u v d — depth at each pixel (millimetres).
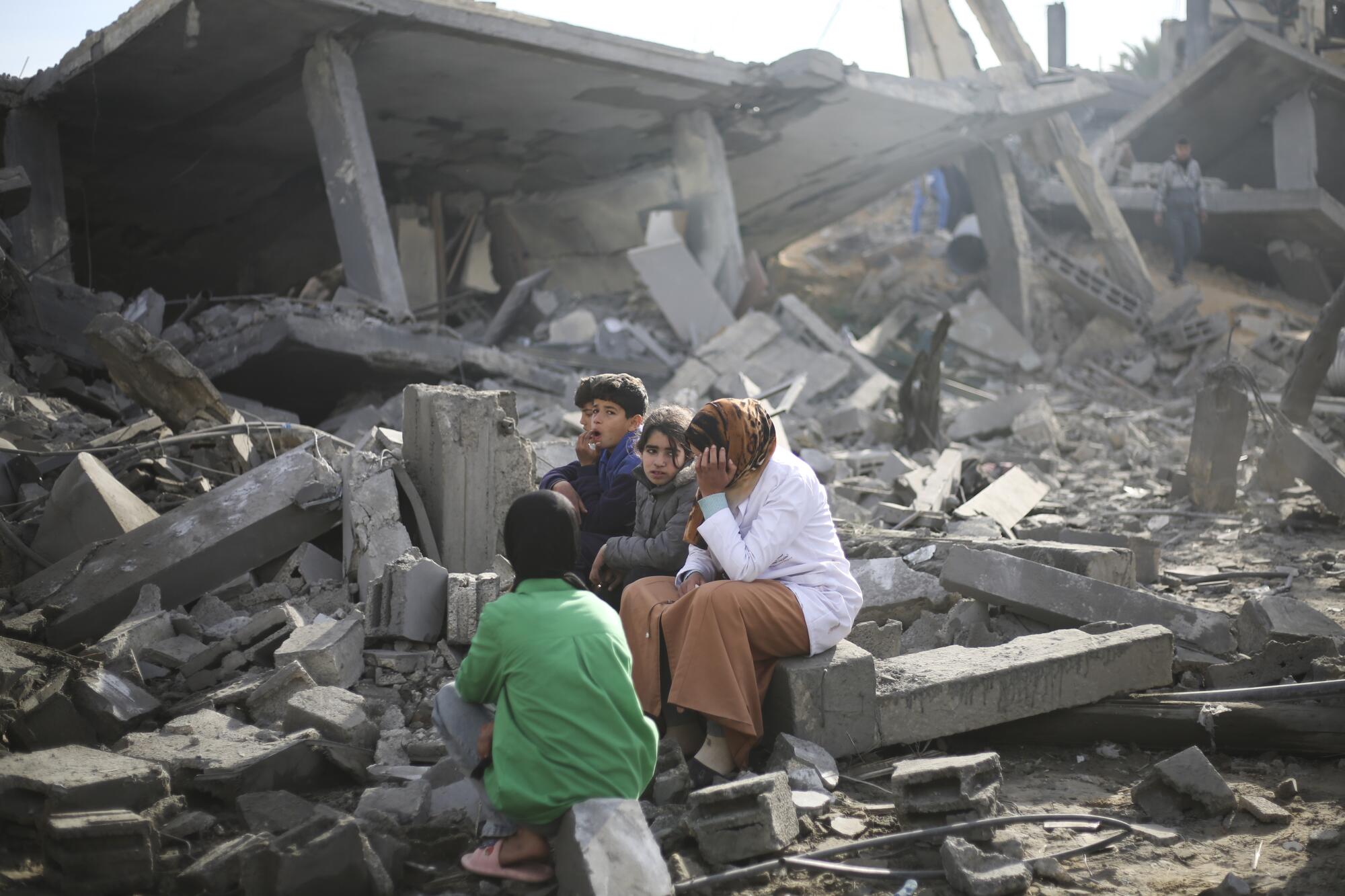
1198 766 3643
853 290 24531
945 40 19125
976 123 19250
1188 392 18094
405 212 20344
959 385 17859
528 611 3082
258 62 13992
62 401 9266
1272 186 26188
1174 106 22984
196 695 4383
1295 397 9320
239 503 5270
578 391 4820
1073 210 23125
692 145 17625
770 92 16641
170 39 12977
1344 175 24109
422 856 3297
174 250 20719
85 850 2998
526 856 3076
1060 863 3273
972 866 3121
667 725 3943
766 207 23141
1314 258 22266
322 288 21547
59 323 11133
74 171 17703
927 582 5277
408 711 4273
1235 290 22594
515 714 3031
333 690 4141
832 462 9633
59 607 4867
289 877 2906
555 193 20344
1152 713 4219
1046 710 4195
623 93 16312
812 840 3422
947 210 27125
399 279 13484
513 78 15352
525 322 18781
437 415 5195
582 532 4754
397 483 5375
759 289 17906
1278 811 3521
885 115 18203
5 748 3621
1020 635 5004
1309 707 4098
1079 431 13492
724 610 3697
